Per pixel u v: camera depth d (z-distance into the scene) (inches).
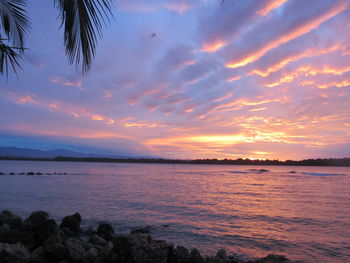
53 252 305.4
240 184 2229.3
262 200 1160.8
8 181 2054.6
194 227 591.8
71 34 142.3
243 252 422.3
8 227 389.4
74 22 140.6
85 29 140.0
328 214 805.2
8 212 514.6
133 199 1112.8
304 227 609.0
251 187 1920.5
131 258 309.7
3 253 280.7
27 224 391.9
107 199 1091.3
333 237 518.3
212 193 1440.7
